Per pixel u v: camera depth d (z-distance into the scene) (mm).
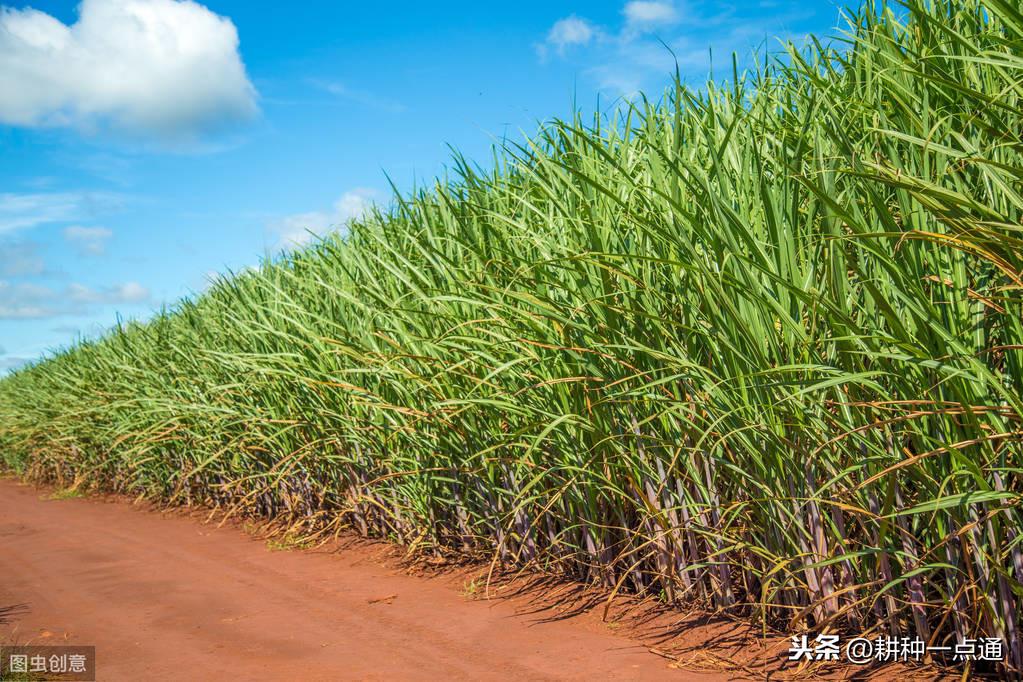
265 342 6137
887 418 2418
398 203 5277
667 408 3156
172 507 8047
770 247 2764
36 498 10039
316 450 5652
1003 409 2168
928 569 2469
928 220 2467
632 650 3211
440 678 3105
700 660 3037
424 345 4488
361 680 3125
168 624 4043
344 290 5500
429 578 4625
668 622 3441
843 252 2285
